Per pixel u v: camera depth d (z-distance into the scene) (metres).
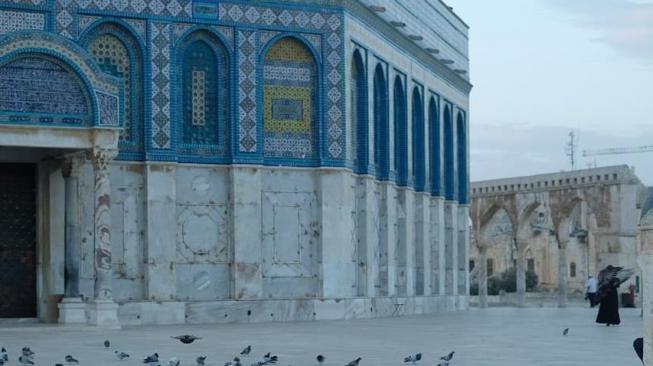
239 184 28.58
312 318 29.16
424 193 36.91
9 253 26.78
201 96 28.58
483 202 54.78
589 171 50.78
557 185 51.81
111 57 27.67
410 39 35.62
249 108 28.78
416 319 30.64
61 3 27.03
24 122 24.09
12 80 24.05
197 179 28.47
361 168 31.44
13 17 26.59
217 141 28.64
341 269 29.72
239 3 28.80
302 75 29.52
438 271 38.53
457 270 41.12
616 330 24.83
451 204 40.38
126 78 27.80
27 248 26.91
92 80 24.61
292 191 29.39
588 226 75.00
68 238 25.75
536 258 78.31
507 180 53.81
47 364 15.12
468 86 43.06
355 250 31.20
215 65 28.72
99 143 24.62
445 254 40.12
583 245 75.12
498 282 77.06
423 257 36.75
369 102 31.70
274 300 28.73
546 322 29.25
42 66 24.27
